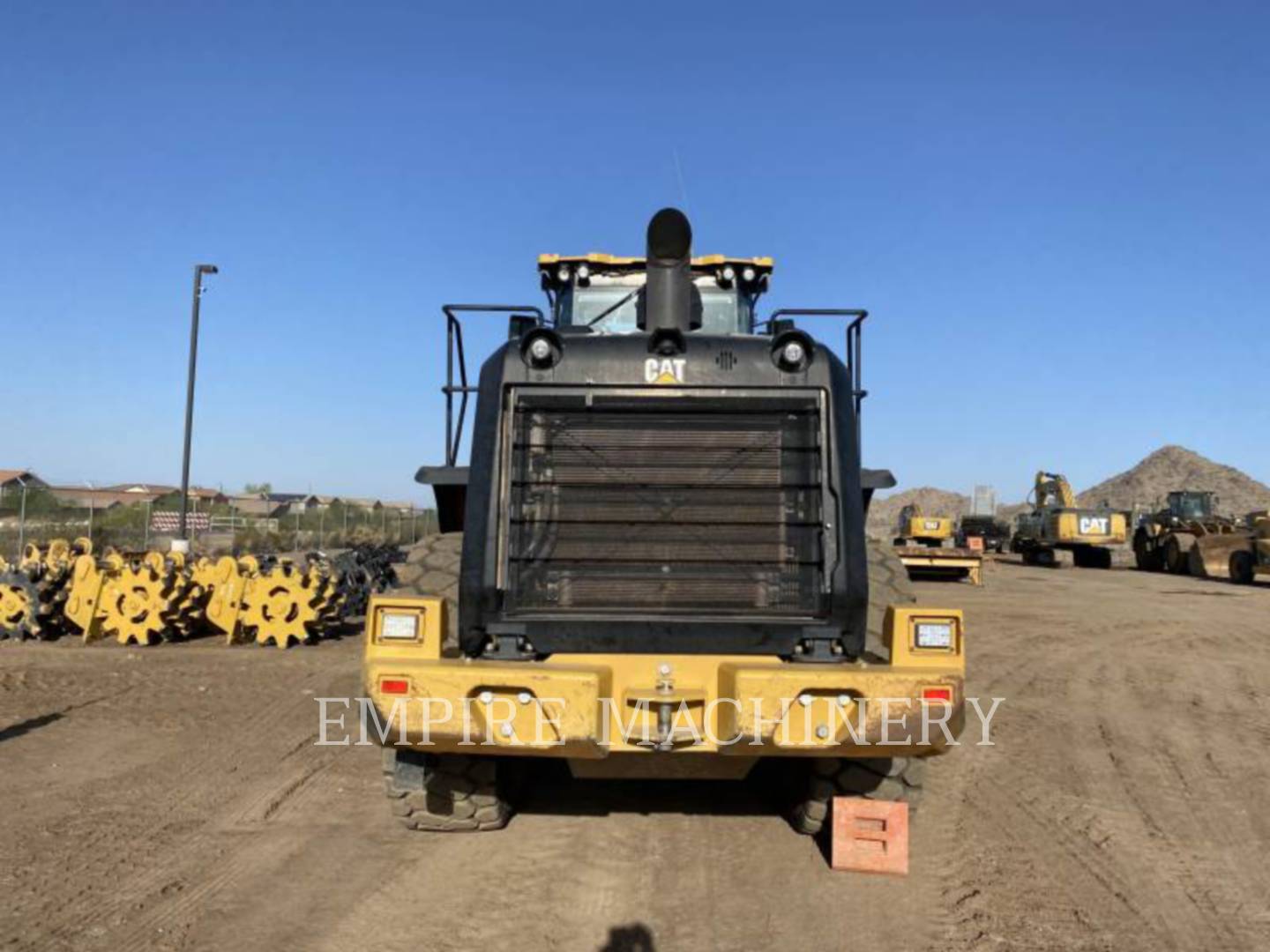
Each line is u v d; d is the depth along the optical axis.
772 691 4.37
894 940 4.45
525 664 4.57
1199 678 12.21
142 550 21.22
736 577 4.85
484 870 5.18
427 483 5.71
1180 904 4.96
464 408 6.07
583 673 4.36
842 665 4.64
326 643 13.73
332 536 34.25
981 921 4.67
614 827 5.92
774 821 6.07
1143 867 5.48
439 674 4.35
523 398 4.93
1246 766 7.81
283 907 4.67
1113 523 41.44
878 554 5.92
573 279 8.01
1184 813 6.54
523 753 4.50
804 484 4.88
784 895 4.94
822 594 4.79
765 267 7.87
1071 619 19.14
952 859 5.53
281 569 13.96
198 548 27.23
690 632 4.78
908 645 4.61
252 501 49.09
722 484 4.89
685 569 4.85
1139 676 12.28
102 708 9.15
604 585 4.84
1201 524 38.72
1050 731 9.01
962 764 7.71
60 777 6.84
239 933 4.37
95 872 5.07
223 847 5.48
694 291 7.07
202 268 22.48
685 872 5.21
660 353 4.95
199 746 7.78
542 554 4.84
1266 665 13.45
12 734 8.05
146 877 5.01
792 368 4.94
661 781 6.91
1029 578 33.47
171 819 5.95
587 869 5.21
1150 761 7.93
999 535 58.50
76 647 13.00
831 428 4.90
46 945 4.21
